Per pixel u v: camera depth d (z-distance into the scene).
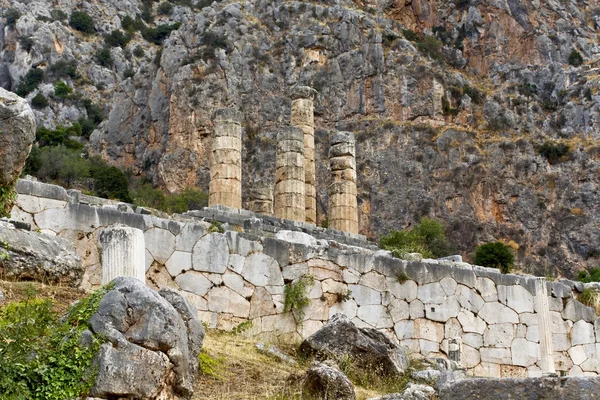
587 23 131.25
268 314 20.81
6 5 138.50
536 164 111.62
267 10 124.06
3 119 14.27
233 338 18.78
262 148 110.56
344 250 22.89
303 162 33.16
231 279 20.53
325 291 21.70
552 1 130.38
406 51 122.75
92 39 139.00
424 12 131.25
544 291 24.91
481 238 106.62
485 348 23.78
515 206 108.62
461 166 111.06
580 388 10.02
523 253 105.69
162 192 102.25
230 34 119.00
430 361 21.88
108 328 11.75
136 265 16.62
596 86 118.69
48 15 138.88
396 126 115.06
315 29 122.31
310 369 14.82
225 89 113.69
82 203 20.14
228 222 26.30
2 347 11.53
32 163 75.81
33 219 18.58
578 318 25.89
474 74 125.94
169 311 12.23
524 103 119.19
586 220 107.44
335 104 118.38
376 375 17.50
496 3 128.62
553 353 25.11
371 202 110.56
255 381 15.19
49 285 16.09
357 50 121.19
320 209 103.12
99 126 118.50
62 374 11.45
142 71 122.31
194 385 14.03
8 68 130.75
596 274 68.94
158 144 113.44
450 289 23.66
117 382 11.52
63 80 128.50
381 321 22.39
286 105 116.00
